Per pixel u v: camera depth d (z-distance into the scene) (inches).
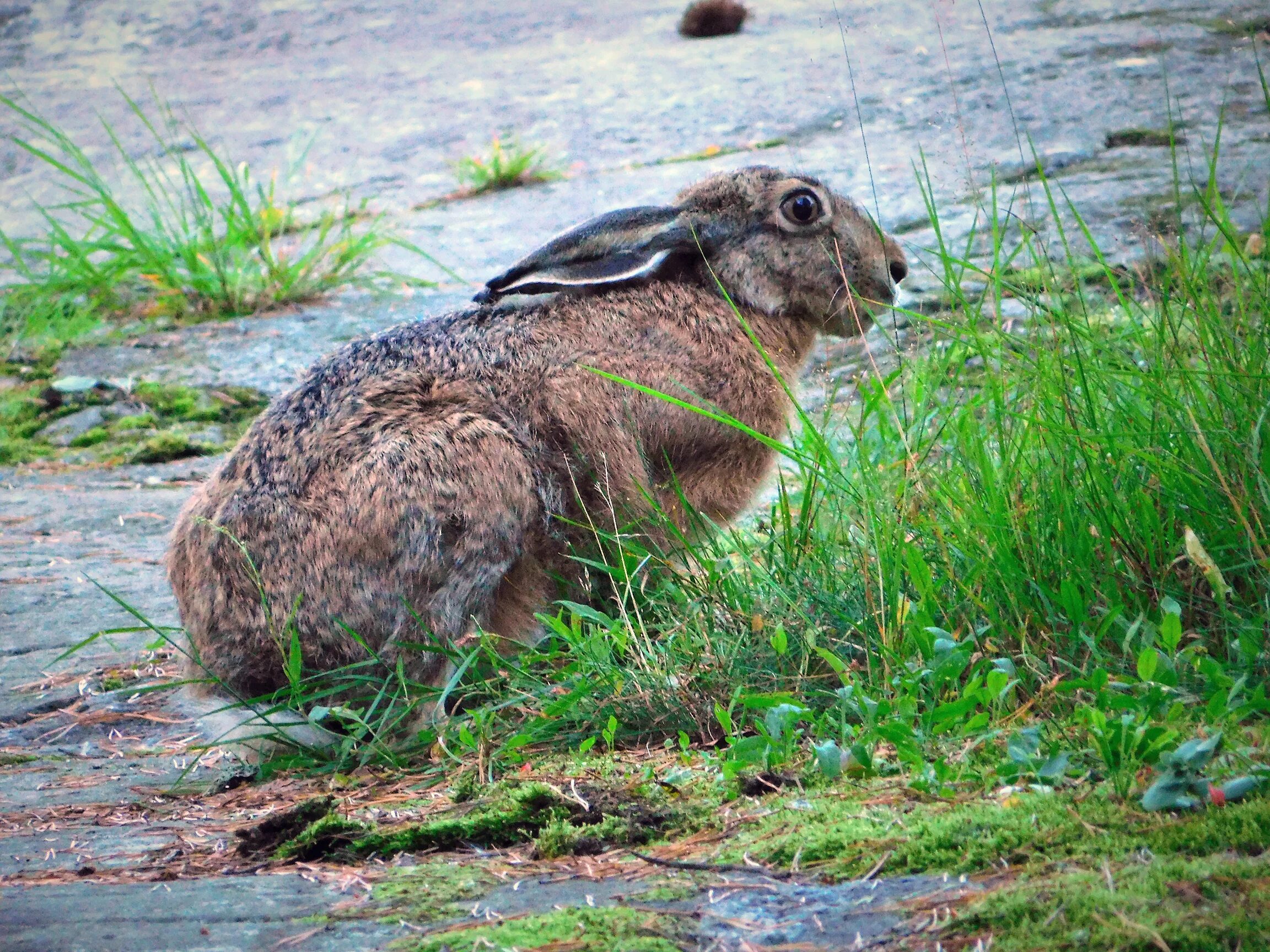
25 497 668.7
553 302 405.1
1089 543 316.8
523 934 201.3
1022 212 647.1
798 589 342.3
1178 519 320.5
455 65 1444.4
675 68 1310.3
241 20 1688.0
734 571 365.7
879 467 377.4
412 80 1392.7
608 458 386.9
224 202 1086.4
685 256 425.1
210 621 362.3
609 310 404.8
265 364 803.4
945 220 786.8
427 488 353.7
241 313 887.1
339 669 345.1
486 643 346.6
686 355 404.2
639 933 198.2
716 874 223.9
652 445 397.1
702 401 400.2
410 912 219.5
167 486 690.2
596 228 405.4
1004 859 212.2
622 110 1187.3
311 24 1658.5
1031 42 1174.3
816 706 309.4
